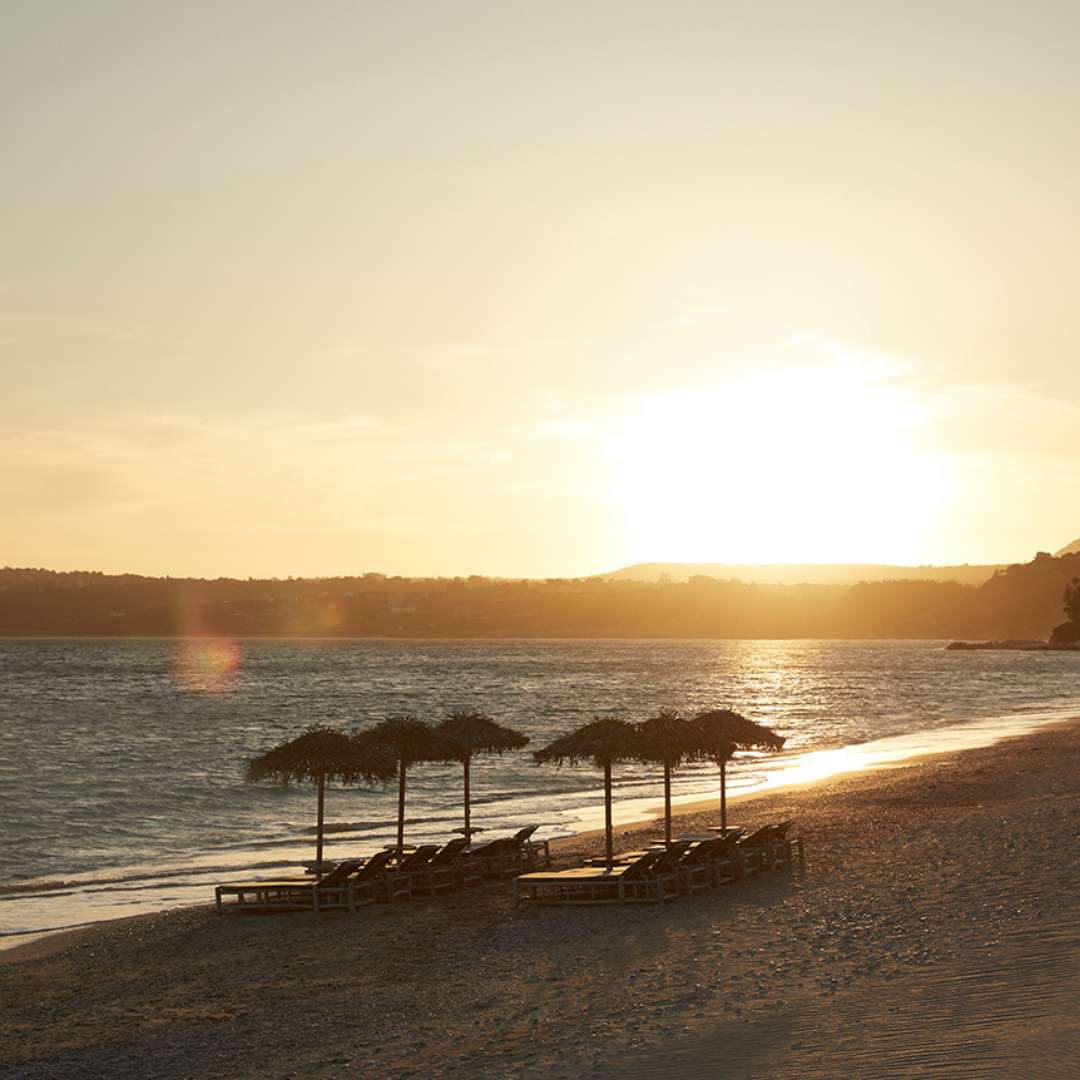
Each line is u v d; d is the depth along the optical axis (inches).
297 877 859.4
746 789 1567.4
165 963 685.9
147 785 1648.6
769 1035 430.0
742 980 523.5
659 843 886.4
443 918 763.4
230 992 609.6
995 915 610.5
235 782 1684.3
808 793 1403.8
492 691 4485.7
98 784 1659.7
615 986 541.0
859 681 5191.9
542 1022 487.8
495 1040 467.2
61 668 6382.9
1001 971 490.9
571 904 772.6
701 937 637.9
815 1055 399.9
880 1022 431.8
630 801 1469.0
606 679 5467.5
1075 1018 411.2
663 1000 501.7
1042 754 1763.0
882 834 994.7
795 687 4712.1
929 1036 407.8
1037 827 932.6
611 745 869.8
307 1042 502.0
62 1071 486.9
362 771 856.9
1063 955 506.9
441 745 941.8
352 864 832.3
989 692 4252.0
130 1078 470.9
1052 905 621.6
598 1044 442.9
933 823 1027.9
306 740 863.7
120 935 765.9
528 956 637.3
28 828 1278.3
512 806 1437.0
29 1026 561.9
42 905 892.6
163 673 5895.7
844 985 494.3
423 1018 524.1
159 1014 572.7
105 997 614.2
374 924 754.8
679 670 6525.6
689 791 1573.6
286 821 1331.2
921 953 540.1
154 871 1032.8
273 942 721.6
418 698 4052.7
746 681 5221.5
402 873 846.5
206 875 1010.7
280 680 5310.0
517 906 778.8
